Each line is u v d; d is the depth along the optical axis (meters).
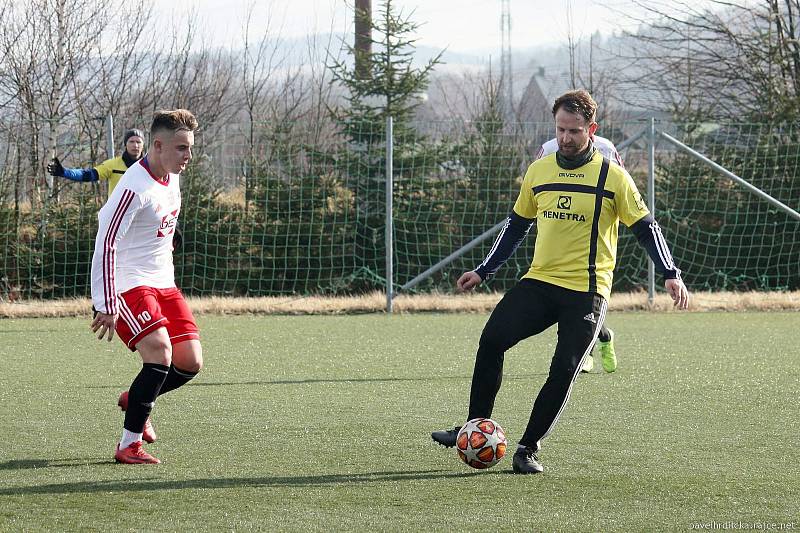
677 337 22.08
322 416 13.22
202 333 22.62
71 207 29.78
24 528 8.21
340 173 31.73
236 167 31.28
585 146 10.55
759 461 10.70
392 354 19.31
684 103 45.12
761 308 27.97
